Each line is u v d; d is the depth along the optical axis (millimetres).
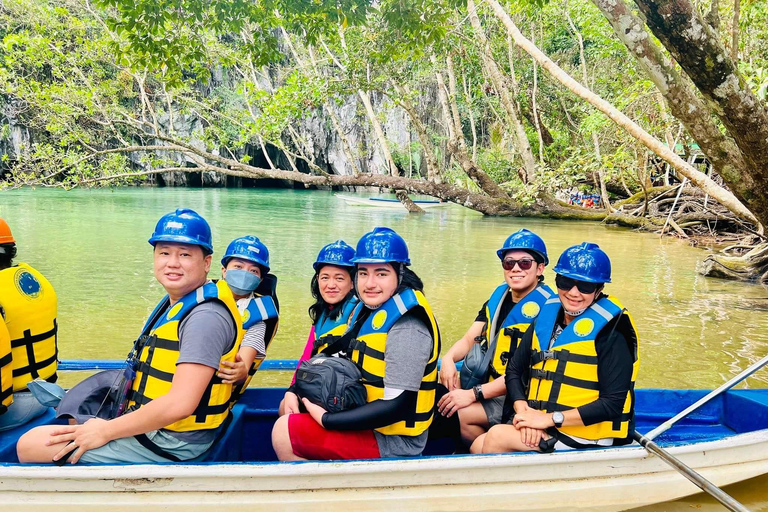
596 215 18656
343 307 2904
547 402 2551
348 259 2855
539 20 19031
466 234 14102
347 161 36312
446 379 3193
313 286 3057
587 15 15594
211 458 2516
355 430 2445
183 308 2227
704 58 4055
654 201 17406
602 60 20156
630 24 4387
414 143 30344
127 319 5812
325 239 12477
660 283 8391
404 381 2328
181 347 2162
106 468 2213
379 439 2496
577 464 2494
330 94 14633
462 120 29984
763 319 6336
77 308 6195
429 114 30094
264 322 2961
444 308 6551
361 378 2445
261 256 3012
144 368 2254
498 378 2881
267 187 41062
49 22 14562
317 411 2428
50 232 12531
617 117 5898
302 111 14672
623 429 2574
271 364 3740
